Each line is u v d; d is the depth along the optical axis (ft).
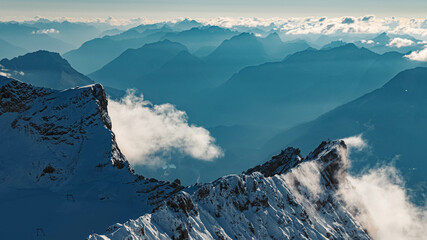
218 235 279.08
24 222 317.42
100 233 301.43
